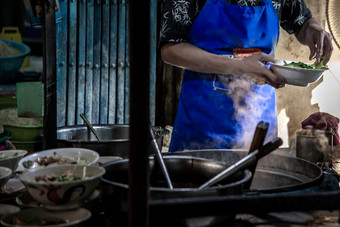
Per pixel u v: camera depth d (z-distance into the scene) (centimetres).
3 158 194
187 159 170
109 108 495
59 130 255
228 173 146
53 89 206
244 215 150
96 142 212
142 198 117
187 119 285
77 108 483
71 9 461
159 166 168
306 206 133
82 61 476
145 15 112
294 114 482
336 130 287
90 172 150
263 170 205
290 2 290
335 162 227
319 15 456
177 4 260
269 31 275
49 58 203
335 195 134
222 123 279
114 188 137
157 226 125
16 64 524
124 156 220
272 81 244
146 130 116
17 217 135
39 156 180
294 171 200
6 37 583
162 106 513
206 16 266
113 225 142
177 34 264
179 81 495
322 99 484
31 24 213
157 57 504
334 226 144
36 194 136
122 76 492
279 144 149
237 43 270
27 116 236
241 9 264
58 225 127
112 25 479
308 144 216
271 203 130
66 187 134
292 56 465
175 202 123
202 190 132
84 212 138
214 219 134
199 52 258
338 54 465
